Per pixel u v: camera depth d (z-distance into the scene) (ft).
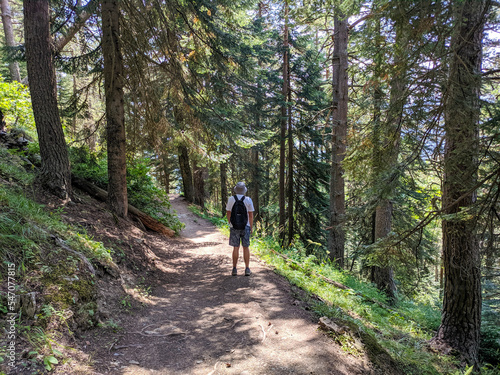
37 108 18.04
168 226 30.89
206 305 14.19
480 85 11.61
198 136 26.08
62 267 10.78
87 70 26.50
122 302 12.61
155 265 18.78
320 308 14.43
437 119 12.97
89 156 26.27
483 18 11.69
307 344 10.69
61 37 29.01
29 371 6.95
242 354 9.96
